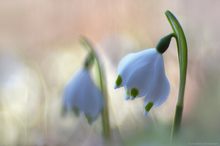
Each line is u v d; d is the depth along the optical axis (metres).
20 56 0.92
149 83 0.41
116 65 0.77
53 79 0.79
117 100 0.65
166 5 0.79
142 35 0.82
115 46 0.79
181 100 0.40
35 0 1.08
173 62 0.71
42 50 1.01
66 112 0.51
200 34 0.70
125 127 0.57
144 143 0.30
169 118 0.56
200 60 0.66
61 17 1.03
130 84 0.41
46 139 0.60
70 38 1.01
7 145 0.61
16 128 0.64
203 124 0.52
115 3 0.87
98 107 0.51
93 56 0.51
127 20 0.85
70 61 0.90
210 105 0.57
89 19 0.97
